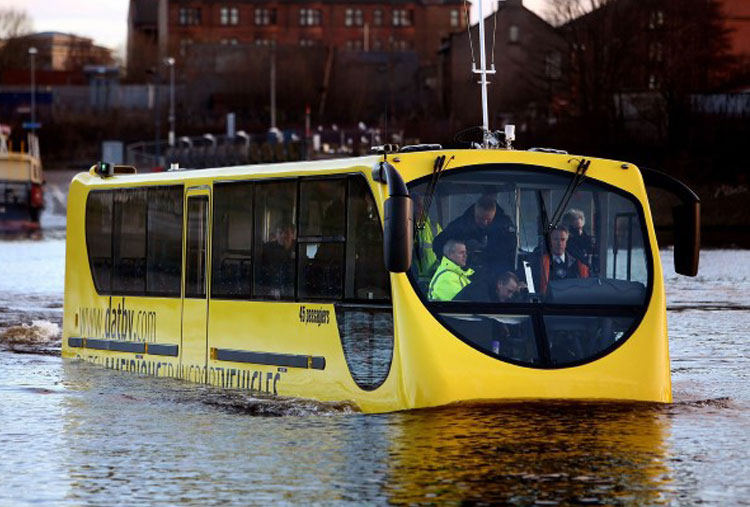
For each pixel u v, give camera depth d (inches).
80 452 693.3
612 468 626.8
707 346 1219.9
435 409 729.6
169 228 954.7
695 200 783.7
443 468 627.2
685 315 1530.5
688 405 793.6
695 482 601.9
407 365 732.0
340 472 626.2
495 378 735.1
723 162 4530.0
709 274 2268.7
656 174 791.1
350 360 778.2
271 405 821.9
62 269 2450.8
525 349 745.6
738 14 5398.6
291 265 830.5
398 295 737.0
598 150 4835.1
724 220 4347.9
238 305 876.0
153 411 818.8
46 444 716.7
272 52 7278.5
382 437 701.3
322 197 806.5
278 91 7824.8
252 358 861.2
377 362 756.6
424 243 743.7
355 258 776.3
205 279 911.7
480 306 741.9
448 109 6830.7
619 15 4859.7
